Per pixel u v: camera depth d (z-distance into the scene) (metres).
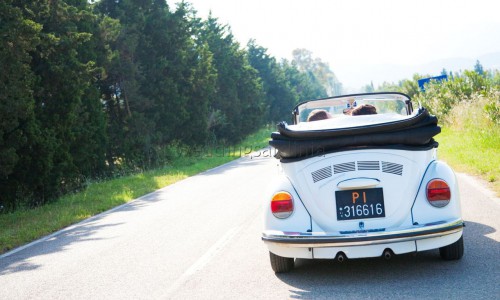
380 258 6.69
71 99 20.59
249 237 8.55
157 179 21.83
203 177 21.20
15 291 6.49
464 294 5.06
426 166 5.90
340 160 5.82
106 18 27.02
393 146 5.79
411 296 5.13
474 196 10.45
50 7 20.03
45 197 18.83
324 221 5.79
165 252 7.93
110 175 27.17
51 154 18.47
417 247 5.57
